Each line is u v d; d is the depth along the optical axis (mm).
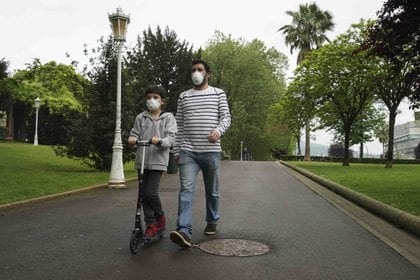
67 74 52781
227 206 8773
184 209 5281
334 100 30531
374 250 5289
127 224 6762
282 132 57156
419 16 10320
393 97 28375
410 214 6871
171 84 24016
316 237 5980
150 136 5363
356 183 13656
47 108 48938
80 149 17391
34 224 6746
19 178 12883
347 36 27938
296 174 20969
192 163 5520
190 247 5223
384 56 11656
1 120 54188
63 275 4180
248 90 53000
